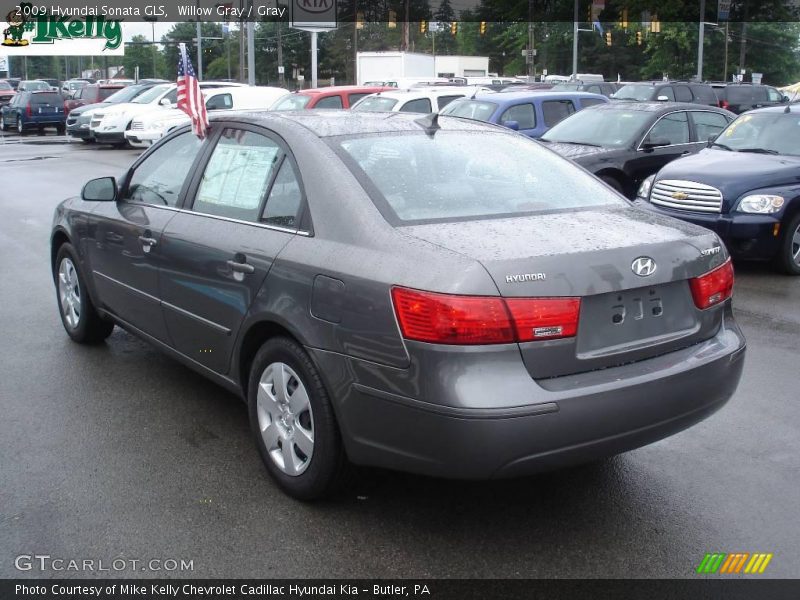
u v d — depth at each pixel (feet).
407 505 12.72
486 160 14.07
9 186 54.75
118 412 16.37
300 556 11.36
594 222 12.52
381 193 12.32
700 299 12.21
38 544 11.61
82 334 20.27
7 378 18.21
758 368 19.17
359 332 11.15
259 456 14.32
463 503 12.82
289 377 12.64
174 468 13.94
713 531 12.06
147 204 16.92
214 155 15.43
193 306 14.84
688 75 203.51
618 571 11.06
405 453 10.93
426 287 10.50
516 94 47.11
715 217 28.78
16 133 118.62
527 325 10.48
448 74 173.78
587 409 10.66
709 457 14.51
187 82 15.42
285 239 12.76
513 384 10.39
